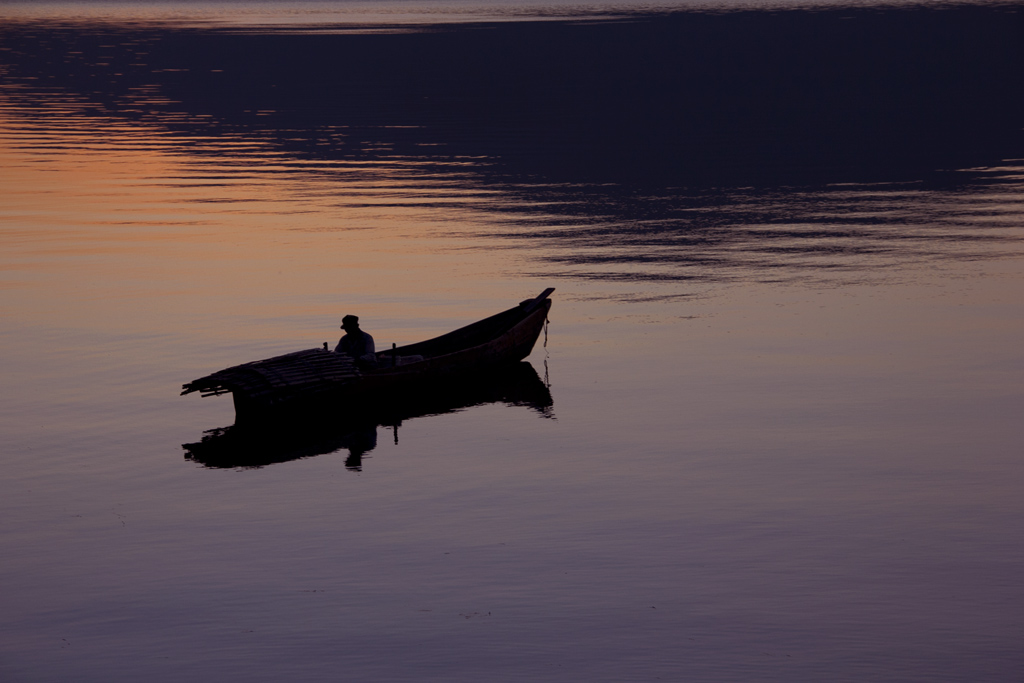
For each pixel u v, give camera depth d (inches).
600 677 639.1
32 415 1136.8
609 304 1565.0
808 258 1828.2
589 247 1925.4
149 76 4849.9
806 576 763.4
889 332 1408.7
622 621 703.7
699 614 711.7
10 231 2073.1
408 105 3885.3
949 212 2190.0
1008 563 781.3
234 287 1648.6
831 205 2273.6
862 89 4124.0
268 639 688.4
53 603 740.7
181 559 807.1
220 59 5506.9
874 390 1188.5
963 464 975.6
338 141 3196.4
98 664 663.1
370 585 760.3
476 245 1943.9
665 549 810.2
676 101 3880.4
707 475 958.4
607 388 1216.8
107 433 1090.1
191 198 2405.3
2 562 804.6
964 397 1163.3
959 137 3125.0
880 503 891.4
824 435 1055.0
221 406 1176.2
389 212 2246.6
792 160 2810.0
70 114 3791.8
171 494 936.3
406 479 965.8
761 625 696.4
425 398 1212.5
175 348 1358.3
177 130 3430.1
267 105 3934.5
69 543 837.2
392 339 1397.6
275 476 977.5
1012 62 4852.4
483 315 1503.4
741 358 1312.7
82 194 2454.5
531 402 1179.3
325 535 847.1
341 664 657.0
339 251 1898.4
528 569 781.3
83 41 6761.8
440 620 708.7
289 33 7116.1
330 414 1160.2
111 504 915.4
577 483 946.7
